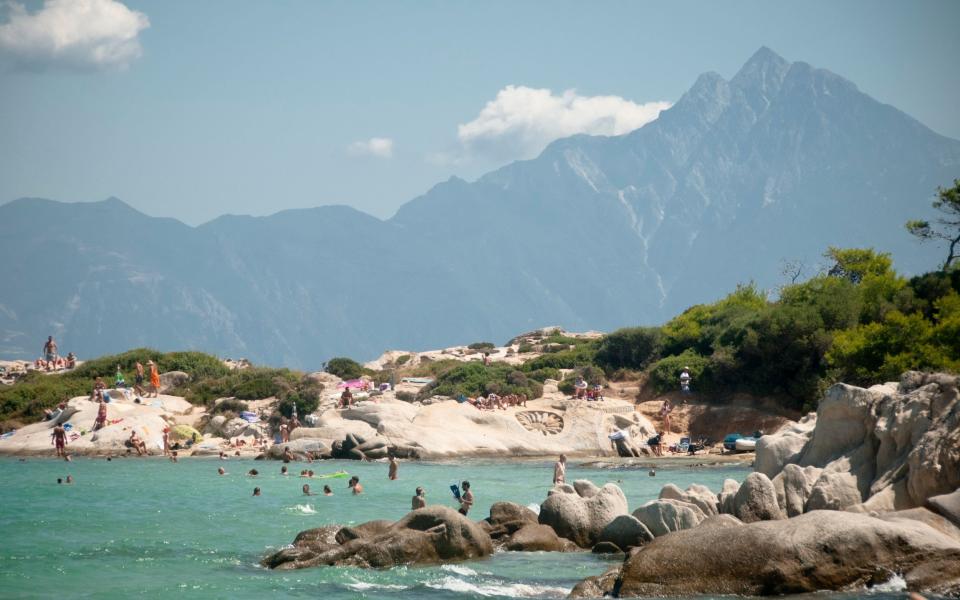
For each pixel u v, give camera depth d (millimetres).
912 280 91188
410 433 81812
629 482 58594
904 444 34500
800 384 87562
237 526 41094
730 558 26281
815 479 35625
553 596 27547
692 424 91250
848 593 25406
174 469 69250
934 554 25891
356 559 31703
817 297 93062
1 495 52125
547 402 94438
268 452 78688
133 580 29812
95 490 54781
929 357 69062
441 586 28672
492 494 52281
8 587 28812
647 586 26328
